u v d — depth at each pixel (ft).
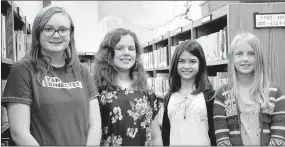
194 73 5.40
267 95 4.33
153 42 11.83
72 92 3.57
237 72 4.65
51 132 3.32
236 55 4.58
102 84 4.54
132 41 4.62
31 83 3.38
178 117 5.20
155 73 11.67
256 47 4.47
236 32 5.59
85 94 3.76
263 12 5.54
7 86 3.31
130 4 13.17
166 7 12.26
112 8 13.12
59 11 3.60
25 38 6.72
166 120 5.49
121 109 4.33
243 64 4.47
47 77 3.51
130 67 4.64
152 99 4.79
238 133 4.30
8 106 3.29
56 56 3.73
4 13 5.65
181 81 5.70
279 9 5.49
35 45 3.58
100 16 13.07
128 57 4.56
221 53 6.37
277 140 4.01
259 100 4.33
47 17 3.47
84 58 12.32
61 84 3.57
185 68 5.38
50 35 3.49
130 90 4.57
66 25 3.60
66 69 3.78
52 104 3.34
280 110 4.19
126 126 4.28
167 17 12.23
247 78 4.66
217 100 4.67
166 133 5.45
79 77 3.83
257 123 4.30
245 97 4.53
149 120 4.62
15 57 5.90
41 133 3.32
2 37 5.03
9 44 5.59
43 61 3.59
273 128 4.16
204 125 5.01
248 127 4.31
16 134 3.17
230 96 4.51
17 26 7.72
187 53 5.35
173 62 5.65
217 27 7.94
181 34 9.52
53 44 3.53
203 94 5.30
